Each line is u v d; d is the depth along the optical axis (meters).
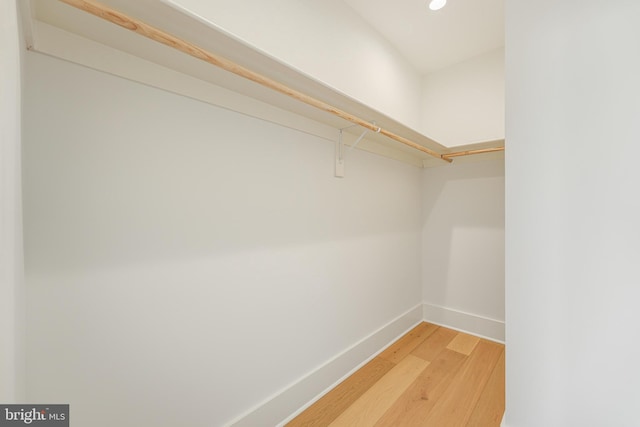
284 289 1.41
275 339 1.37
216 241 1.14
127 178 0.91
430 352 2.10
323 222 1.63
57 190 0.78
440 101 2.57
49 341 0.77
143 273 0.94
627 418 0.72
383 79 2.13
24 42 0.67
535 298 0.86
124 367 0.91
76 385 0.82
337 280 1.73
